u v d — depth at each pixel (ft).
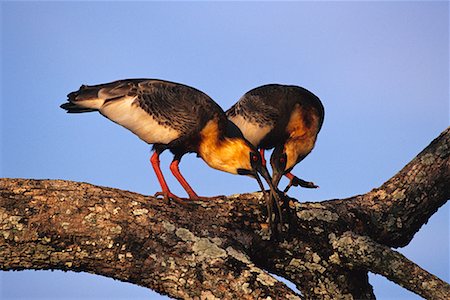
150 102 42.11
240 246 31.53
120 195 32.17
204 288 29.94
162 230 31.17
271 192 33.47
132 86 42.70
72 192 31.63
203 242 31.04
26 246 30.37
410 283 31.91
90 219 30.83
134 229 30.96
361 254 32.55
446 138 36.45
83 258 30.86
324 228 33.68
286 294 28.86
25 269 31.30
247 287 29.27
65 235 30.58
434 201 35.83
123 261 30.83
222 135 42.60
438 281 31.81
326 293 33.53
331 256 33.30
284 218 33.45
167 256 30.66
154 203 32.42
